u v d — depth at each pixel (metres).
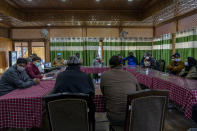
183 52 6.54
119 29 8.96
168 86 3.02
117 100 1.77
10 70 2.62
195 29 5.78
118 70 1.90
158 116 1.54
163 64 6.36
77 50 8.91
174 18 6.88
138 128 1.52
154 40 9.00
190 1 4.61
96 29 8.87
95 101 2.20
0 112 2.03
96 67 6.59
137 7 6.63
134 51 9.12
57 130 1.54
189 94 2.35
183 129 2.81
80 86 1.83
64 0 5.69
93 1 5.83
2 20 6.73
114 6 6.49
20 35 8.72
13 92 2.32
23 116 2.06
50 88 2.57
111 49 9.02
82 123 1.54
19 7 6.39
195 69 3.44
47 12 7.04
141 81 4.40
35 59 3.81
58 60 6.74
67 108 1.48
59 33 8.80
